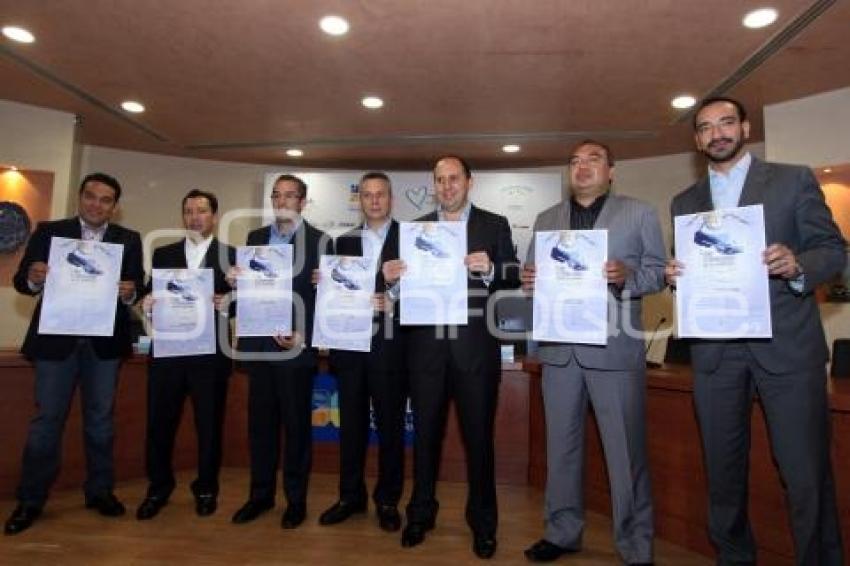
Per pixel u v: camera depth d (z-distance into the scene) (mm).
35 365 2467
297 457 2455
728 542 1832
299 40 2922
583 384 2102
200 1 2574
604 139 4441
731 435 1793
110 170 4934
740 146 1806
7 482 2766
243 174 5379
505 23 2717
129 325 2629
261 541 2289
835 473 1795
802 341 1664
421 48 2984
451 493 3090
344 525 2469
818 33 2768
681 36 2816
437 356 2184
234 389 3609
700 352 1835
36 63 3270
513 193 5004
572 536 2139
